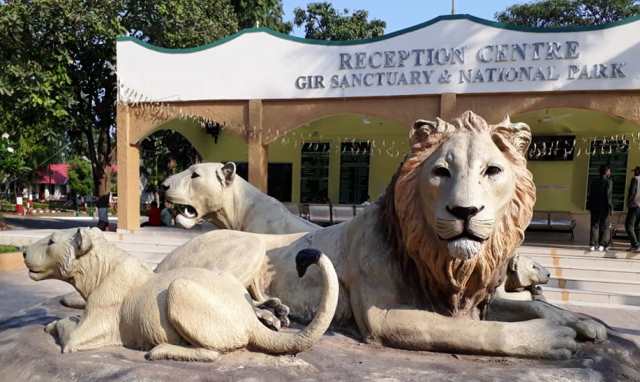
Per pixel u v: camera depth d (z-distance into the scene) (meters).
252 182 9.86
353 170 13.61
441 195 1.96
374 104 9.16
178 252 2.79
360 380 1.80
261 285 2.66
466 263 2.08
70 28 11.33
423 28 8.77
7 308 5.76
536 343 2.04
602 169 8.55
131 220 10.45
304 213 11.73
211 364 1.92
